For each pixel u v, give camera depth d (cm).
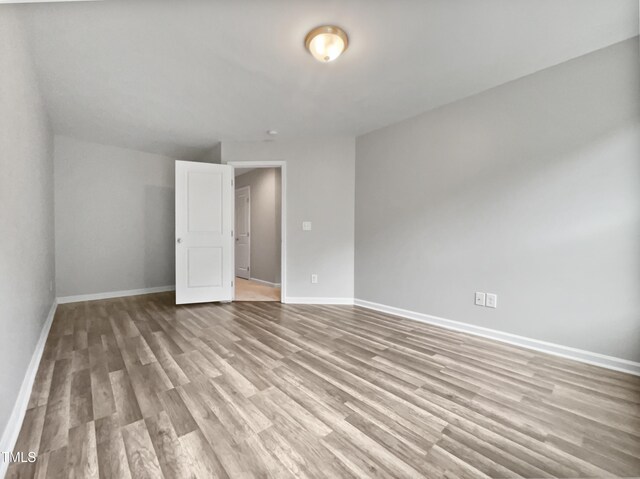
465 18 164
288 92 250
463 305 259
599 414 139
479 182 249
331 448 115
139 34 177
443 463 108
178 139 373
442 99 262
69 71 216
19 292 151
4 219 128
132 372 176
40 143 243
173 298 395
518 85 226
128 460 107
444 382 168
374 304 337
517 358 202
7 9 140
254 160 377
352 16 163
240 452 112
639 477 102
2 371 115
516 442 120
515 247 229
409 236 302
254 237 553
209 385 162
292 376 173
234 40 183
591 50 193
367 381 168
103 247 394
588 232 197
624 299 184
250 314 314
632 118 181
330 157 365
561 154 207
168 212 451
